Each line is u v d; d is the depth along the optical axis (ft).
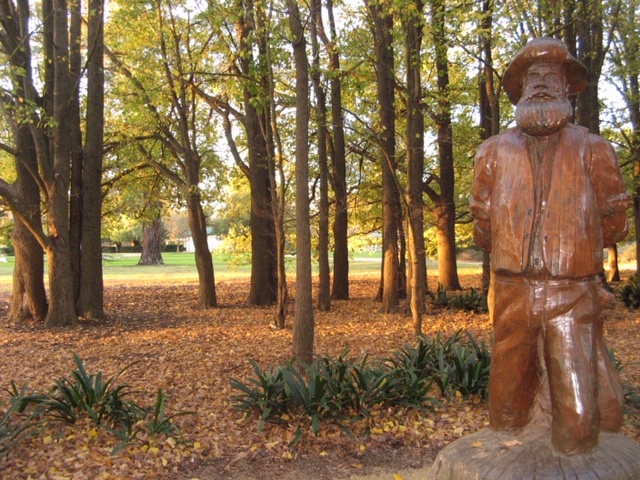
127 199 68.39
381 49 46.78
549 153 10.93
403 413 21.44
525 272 10.73
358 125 63.05
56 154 44.86
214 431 20.48
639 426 19.04
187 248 269.64
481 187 11.67
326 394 21.18
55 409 19.92
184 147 52.90
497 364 11.48
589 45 48.83
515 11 38.88
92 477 16.57
